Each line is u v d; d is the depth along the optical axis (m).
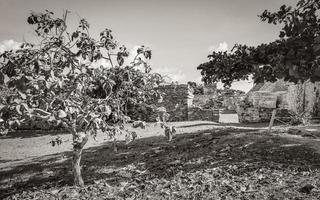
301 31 3.42
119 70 8.12
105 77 7.57
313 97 20.70
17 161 13.98
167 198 6.86
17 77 5.38
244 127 20.05
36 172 11.20
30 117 5.89
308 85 21.02
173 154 11.72
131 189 7.84
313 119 20.08
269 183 7.18
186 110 26.50
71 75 7.18
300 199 6.02
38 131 24.05
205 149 11.82
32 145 18.50
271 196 6.32
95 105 7.68
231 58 5.41
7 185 9.95
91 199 7.33
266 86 30.97
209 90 42.94
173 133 7.51
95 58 7.82
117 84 8.36
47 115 6.32
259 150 10.66
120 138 17.38
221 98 46.69
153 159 11.34
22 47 7.34
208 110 26.27
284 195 6.32
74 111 6.90
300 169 8.20
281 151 10.32
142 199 6.94
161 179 8.50
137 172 9.67
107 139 17.64
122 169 10.27
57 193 8.16
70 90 7.04
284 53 3.58
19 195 8.52
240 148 11.20
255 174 8.03
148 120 24.84
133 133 7.70
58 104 6.68
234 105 41.88
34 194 8.40
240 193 6.69
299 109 21.38
